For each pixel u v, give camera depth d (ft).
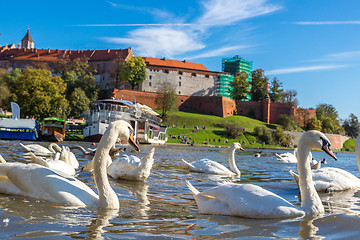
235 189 17.54
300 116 390.21
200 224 14.71
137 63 357.82
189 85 410.52
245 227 14.30
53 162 28.76
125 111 180.14
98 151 17.58
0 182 18.78
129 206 18.37
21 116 224.12
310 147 18.72
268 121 369.91
